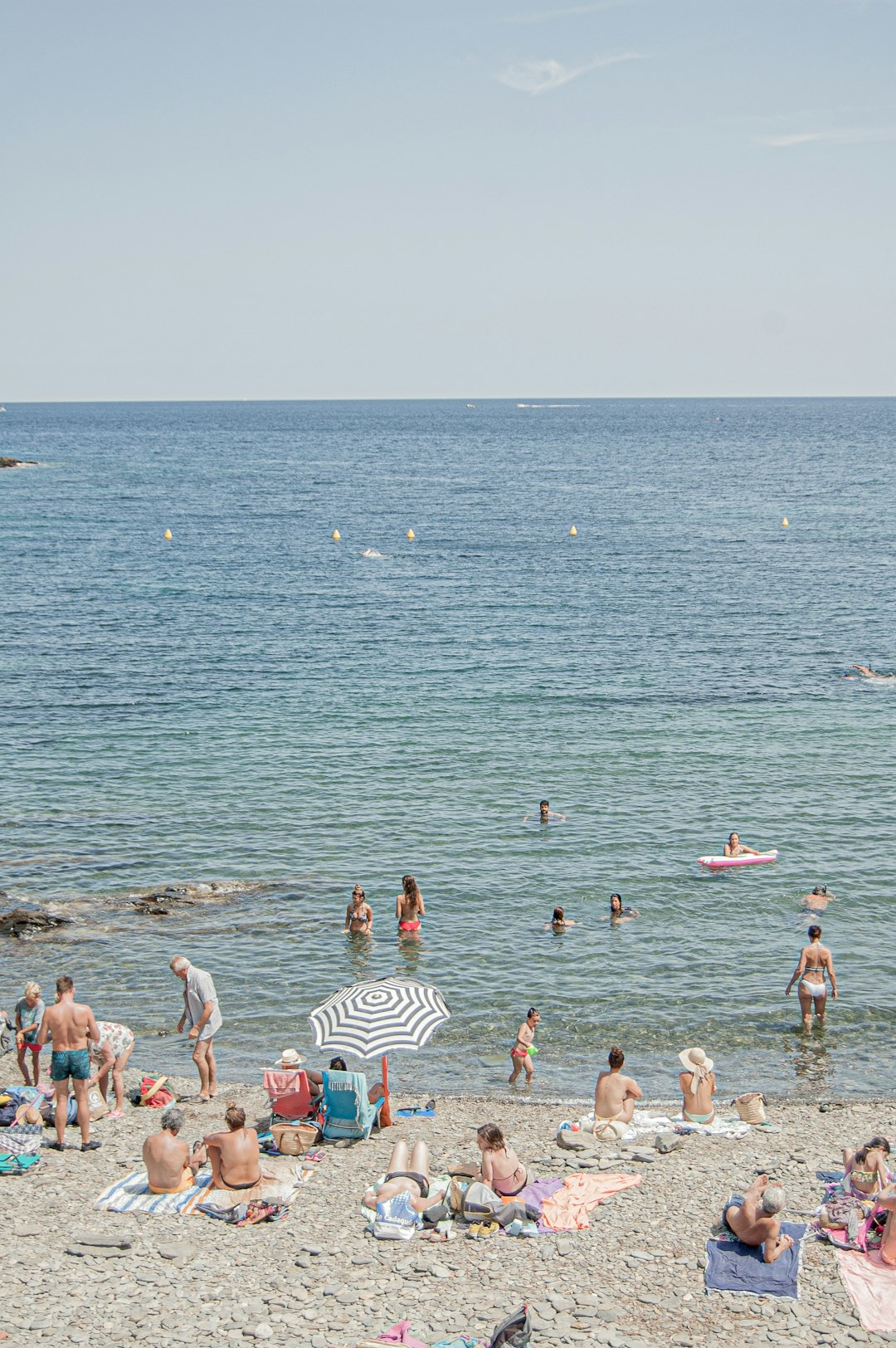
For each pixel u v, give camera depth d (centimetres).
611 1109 1930
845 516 11275
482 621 6406
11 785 3788
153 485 15025
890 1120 1970
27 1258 1483
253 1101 2044
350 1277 1444
